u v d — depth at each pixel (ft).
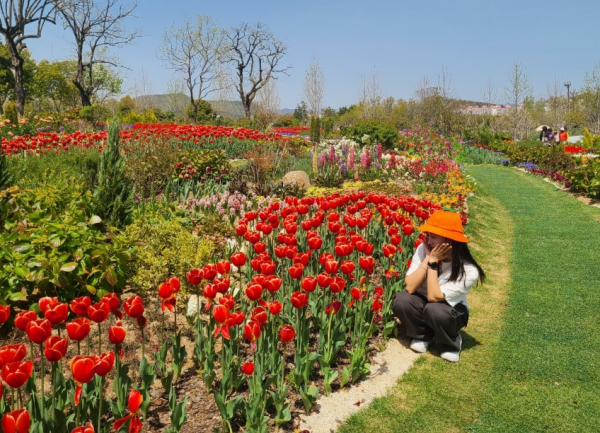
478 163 85.40
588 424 10.75
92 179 27.12
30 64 172.65
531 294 19.56
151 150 37.14
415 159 49.26
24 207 16.85
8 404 9.37
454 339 13.64
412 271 14.02
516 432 10.46
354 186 37.52
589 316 17.15
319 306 14.21
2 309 8.11
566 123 178.29
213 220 22.07
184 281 15.92
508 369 13.25
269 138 60.75
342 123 175.01
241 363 12.05
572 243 27.76
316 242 13.83
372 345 14.28
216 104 178.60
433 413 11.07
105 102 182.60
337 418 10.62
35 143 36.96
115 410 8.64
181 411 8.80
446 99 135.44
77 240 14.75
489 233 30.14
